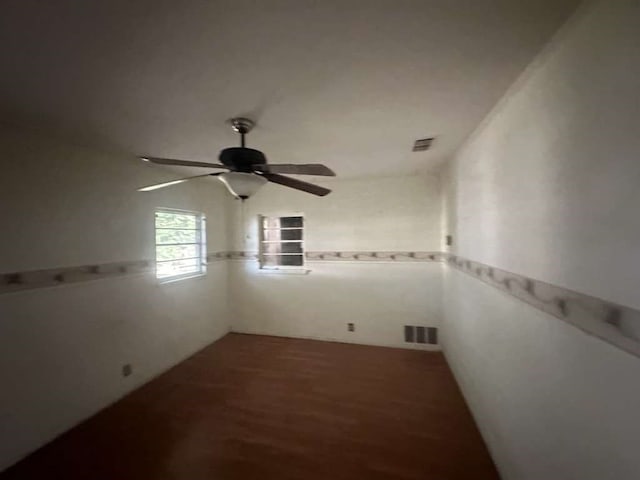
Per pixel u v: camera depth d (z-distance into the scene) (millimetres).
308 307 4309
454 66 1403
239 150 1839
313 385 3006
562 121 1187
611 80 917
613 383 909
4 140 2012
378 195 4000
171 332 3453
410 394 2820
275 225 4520
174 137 2326
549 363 1285
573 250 1114
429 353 3783
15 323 2051
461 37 1196
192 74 1437
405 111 1901
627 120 853
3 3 952
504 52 1298
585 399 1045
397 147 2680
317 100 1729
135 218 3004
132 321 2953
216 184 4281
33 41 1165
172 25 1095
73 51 1240
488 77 1503
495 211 1914
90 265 2557
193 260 3955
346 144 2562
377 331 4055
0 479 1891
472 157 2377
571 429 1126
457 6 1027
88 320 2535
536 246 1396
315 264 4270
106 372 2676
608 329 929
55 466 1987
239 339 4297
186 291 3705
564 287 1171
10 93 1600
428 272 3857
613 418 909
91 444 2191
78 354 2447
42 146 2227
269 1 985
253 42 1207
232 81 1513
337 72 1441
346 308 4164
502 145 1793
